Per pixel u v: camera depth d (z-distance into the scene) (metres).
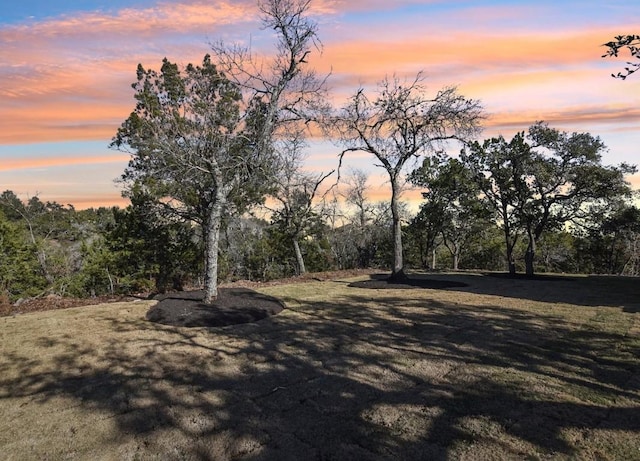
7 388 4.52
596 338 6.22
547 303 9.27
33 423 3.73
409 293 10.69
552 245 27.03
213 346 5.94
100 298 9.79
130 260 12.27
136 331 6.73
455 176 20.48
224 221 15.95
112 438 3.45
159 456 3.18
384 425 3.58
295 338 6.35
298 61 9.32
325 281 13.35
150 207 12.98
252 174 9.52
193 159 8.69
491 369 4.91
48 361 5.34
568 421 3.60
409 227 24.98
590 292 11.02
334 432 3.48
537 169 15.47
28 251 14.50
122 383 4.61
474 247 28.47
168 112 10.98
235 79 9.27
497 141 16.28
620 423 3.55
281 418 3.75
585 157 15.16
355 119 12.05
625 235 21.33
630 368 4.91
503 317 7.74
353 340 6.22
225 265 15.88
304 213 19.59
